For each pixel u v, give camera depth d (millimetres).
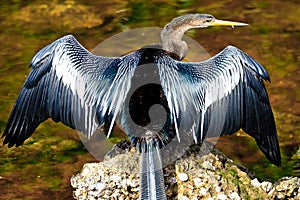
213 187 8664
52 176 10375
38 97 9039
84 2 14547
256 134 8906
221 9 14375
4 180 10305
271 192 8906
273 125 9023
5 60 13008
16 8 14469
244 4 14547
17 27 13922
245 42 13359
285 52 13086
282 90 12109
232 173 8906
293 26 13805
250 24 13883
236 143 10953
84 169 8875
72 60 8961
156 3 14609
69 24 13930
